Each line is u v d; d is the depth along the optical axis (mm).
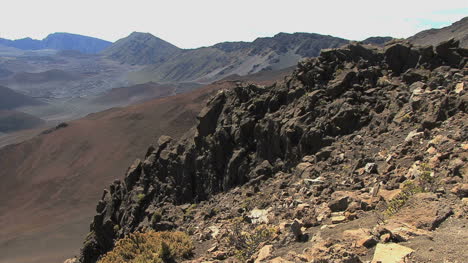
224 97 26828
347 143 17094
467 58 18453
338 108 19172
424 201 9047
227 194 20656
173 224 19750
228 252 12375
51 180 122500
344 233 8945
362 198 11344
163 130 148750
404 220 8617
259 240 11805
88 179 119000
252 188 19125
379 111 18344
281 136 20422
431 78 17812
